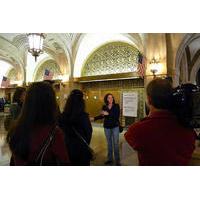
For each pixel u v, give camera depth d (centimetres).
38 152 115
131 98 848
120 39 1016
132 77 960
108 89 1091
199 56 1073
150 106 121
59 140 121
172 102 113
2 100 1647
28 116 117
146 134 110
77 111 220
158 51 768
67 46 1090
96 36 1027
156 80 121
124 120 1009
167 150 107
